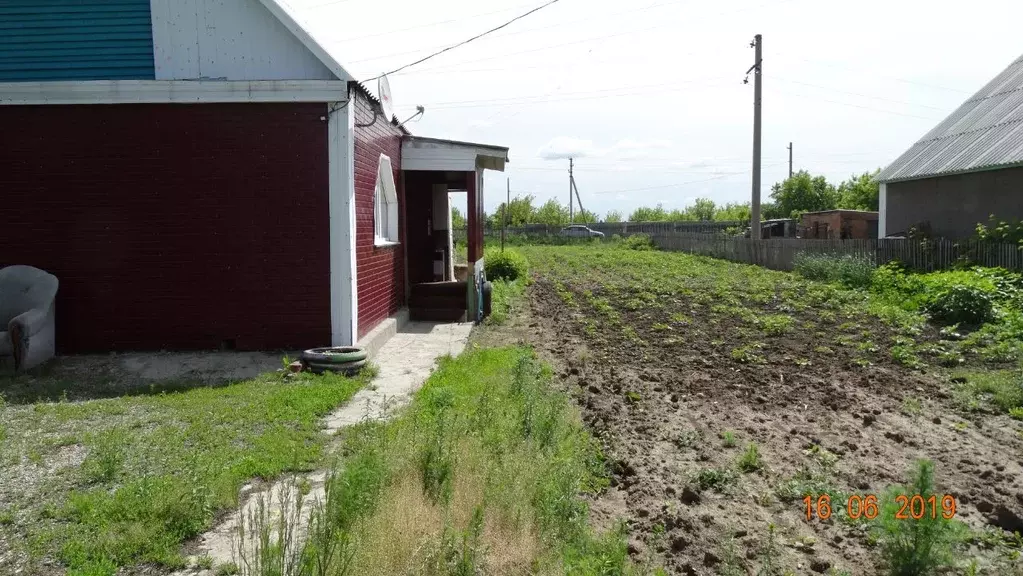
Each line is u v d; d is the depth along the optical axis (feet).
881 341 39.99
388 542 12.95
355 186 35.06
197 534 15.07
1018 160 61.46
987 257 60.29
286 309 34.14
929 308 48.26
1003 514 17.01
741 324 46.75
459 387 27.55
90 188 33.58
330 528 12.94
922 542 14.08
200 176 33.60
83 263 33.76
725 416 25.38
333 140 33.60
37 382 28.86
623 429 23.48
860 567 14.70
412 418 21.01
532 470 17.12
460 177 57.77
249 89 32.96
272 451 19.90
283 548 12.44
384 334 39.27
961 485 19.01
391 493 14.89
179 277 33.94
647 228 189.26
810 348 38.09
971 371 32.04
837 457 21.07
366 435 20.16
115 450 19.17
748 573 14.34
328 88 33.06
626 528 16.02
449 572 12.87
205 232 33.81
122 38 33.83
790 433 23.49
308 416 23.80
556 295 65.62
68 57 33.86
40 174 33.42
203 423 22.79
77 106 33.24
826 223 109.60
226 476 17.43
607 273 86.58
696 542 15.61
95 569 13.25
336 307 34.09
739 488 18.63
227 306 34.06
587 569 13.69
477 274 47.83
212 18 33.78
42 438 21.22
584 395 27.99
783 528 16.47
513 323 48.19
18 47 33.81
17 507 16.06
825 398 27.86
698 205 246.27
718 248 110.11
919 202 77.10
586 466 19.72
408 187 54.54
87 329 33.94
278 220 33.86
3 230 33.60
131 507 15.49
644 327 46.03
